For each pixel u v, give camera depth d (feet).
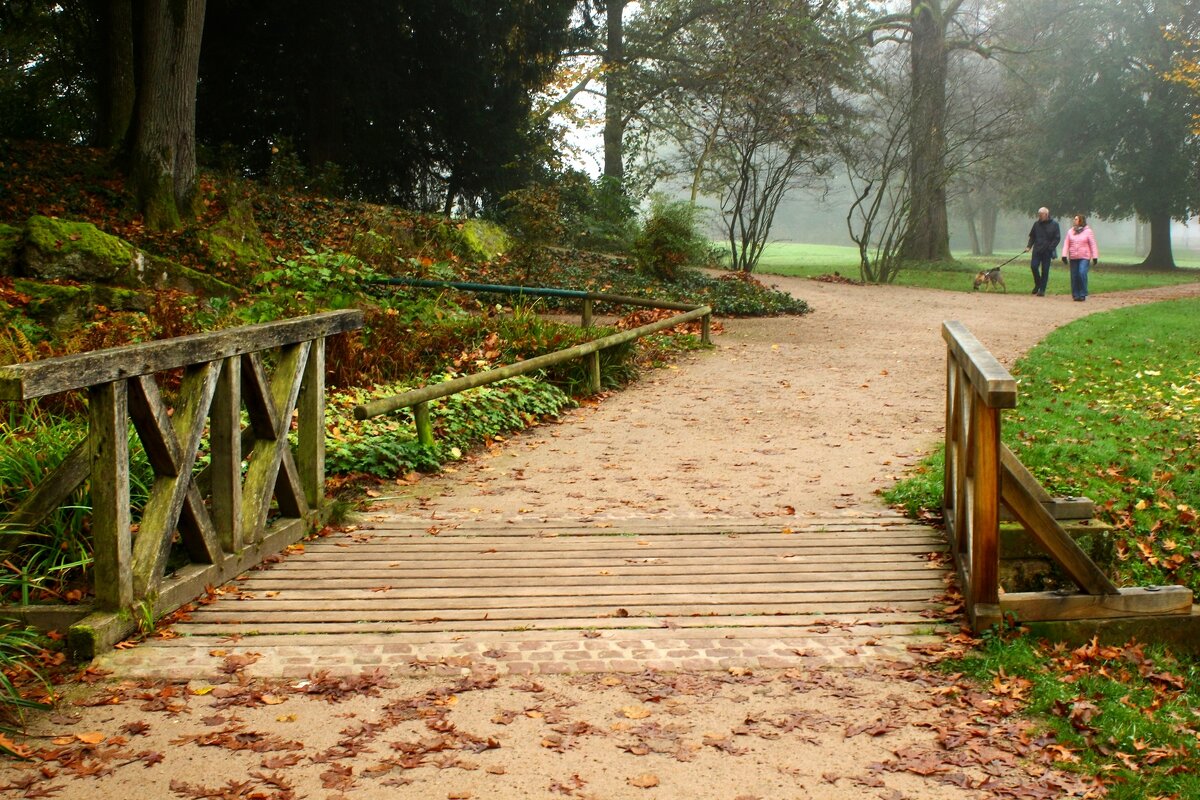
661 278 68.03
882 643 14.56
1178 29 127.13
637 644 14.52
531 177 87.76
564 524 20.88
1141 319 57.06
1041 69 132.16
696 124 98.94
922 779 10.73
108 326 34.42
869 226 88.38
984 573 14.99
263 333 17.90
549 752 11.24
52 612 14.43
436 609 15.94
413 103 82.07
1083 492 22.15
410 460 25.59
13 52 80.74
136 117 55.16
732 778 10.69
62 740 11.48
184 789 10.36
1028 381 36.04
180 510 15.83
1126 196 133.90
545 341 37.52
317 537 20.02
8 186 52.85
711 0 93.86
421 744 11.35
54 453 17.95
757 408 33.81
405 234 64.54
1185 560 19.43
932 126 88.79
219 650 14.16
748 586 17.04
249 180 69.87
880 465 25.73
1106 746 11.56
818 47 85.71
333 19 74.38
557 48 86.63
